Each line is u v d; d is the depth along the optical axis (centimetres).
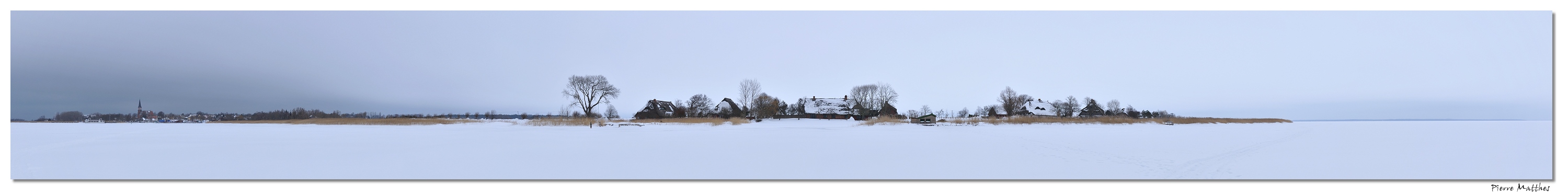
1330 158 1373
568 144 1828
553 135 2464
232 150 1574
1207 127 4006
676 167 1233
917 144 1858
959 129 3438
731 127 3984
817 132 2873
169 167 1216
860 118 7588
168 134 2384
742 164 1289
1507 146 1683
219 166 1238
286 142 1917
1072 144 1906
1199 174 1143
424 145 1789
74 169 1194
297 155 1429
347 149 1609
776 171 1191
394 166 1240
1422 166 1245
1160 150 1647
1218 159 1359
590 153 1514
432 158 1380
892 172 1180
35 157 1374
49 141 1866
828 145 1822
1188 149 1667
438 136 2380
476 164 1280
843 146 1775
